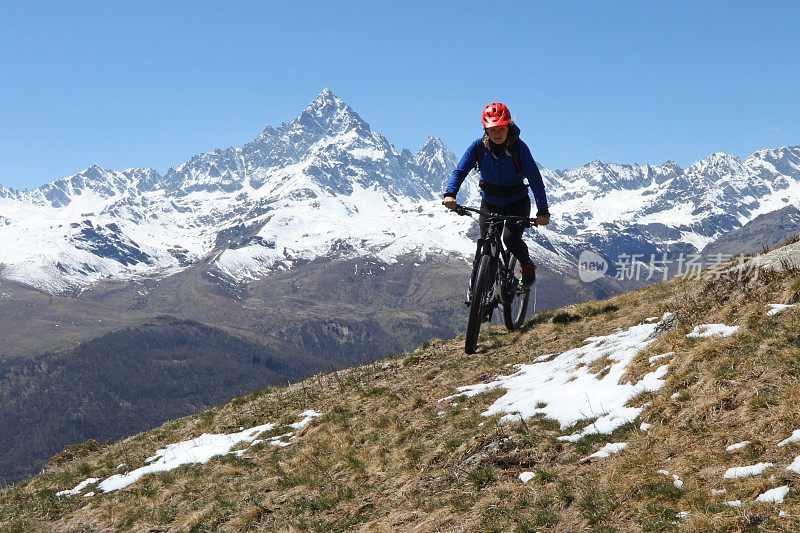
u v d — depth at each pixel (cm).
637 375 981
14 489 1652
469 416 1084
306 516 902
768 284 1187
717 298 1256
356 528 813
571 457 801
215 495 1112
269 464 1200
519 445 862
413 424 1145
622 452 762
